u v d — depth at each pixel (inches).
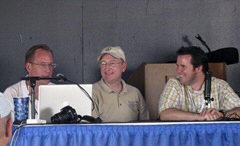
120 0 337.4
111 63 260.8
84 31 336.5
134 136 160.1
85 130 159.3
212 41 335.9
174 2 337.4
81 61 336.5
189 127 162.6
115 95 261.1
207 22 336.2
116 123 160.9
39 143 158.4
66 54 335.9
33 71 248.7
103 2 337.4
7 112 98.4
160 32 337.1
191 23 336.8
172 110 223.8
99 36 336.8
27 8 334.6
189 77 239.3
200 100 239.8
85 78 336.2
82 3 337.1
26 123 163.2
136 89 269.6
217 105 239.9
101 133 159.6
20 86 244.4
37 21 335.0
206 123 163.5
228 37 335.6
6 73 332.5
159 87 274.8
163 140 160.9
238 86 331.3
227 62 289.1
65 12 336.2
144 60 336.8
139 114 266.5
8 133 98.3
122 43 337.1
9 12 333.4
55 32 335.6
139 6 337.4
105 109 258.5
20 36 333.7
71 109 171.2
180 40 336.5
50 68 250.5
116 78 260.8
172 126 161.8
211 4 336.8
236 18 335.9
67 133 159.2
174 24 337.1
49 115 189.6
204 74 241.4
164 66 275.6
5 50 332.8
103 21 337.1
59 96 191.0
